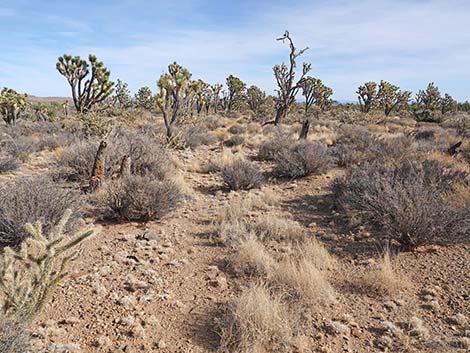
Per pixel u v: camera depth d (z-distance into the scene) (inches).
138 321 141.9
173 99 641.6
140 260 194.2
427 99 1941.4
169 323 143.3
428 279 181.5
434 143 621.0
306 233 239.8
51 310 144.4
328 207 306.8
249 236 222.4
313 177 411.5
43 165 425.7
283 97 1096.8
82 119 621.0
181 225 257.8
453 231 210.8
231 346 130.3
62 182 305.0
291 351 128.7
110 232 235.3
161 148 455.5
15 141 498.9
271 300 152.8
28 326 118.3
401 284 174.4
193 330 140.0
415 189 233.5
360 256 207.9
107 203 258.8
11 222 195.9
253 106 2062.0
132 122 738.2
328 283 174.2
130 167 342.6
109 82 775.7
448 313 154.0
